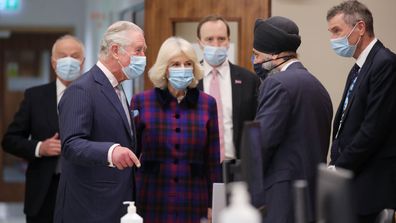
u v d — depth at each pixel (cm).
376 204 539
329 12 569
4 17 1644
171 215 554
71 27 1634
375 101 532
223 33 671
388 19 780
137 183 559
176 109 565
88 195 474
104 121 477
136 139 538
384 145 541
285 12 795
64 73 679
